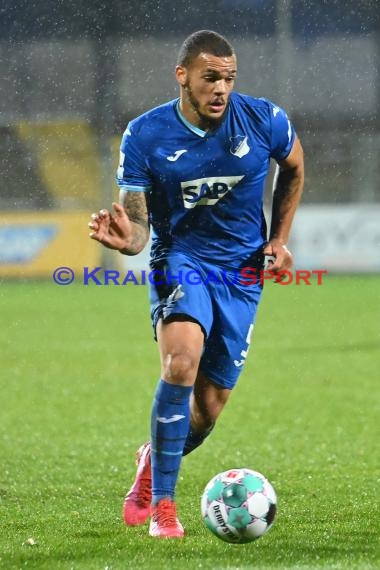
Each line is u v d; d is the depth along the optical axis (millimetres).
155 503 15375
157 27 66562
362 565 12875
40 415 30297
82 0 67750
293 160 16422
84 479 21312
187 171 15633
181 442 15359
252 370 38688
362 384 35312
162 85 69562
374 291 68062
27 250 82000
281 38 80125
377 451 24172
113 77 73875
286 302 63344
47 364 40906
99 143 78750
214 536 15070
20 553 13977
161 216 16266
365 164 84000
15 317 57656
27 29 70875
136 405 31953
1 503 18672
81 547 14367
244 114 15758
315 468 22172
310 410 30500
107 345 46312
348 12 83688
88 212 81000
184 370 15094
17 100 77000
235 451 24484
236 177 15766
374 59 83688
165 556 13641
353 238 77938
